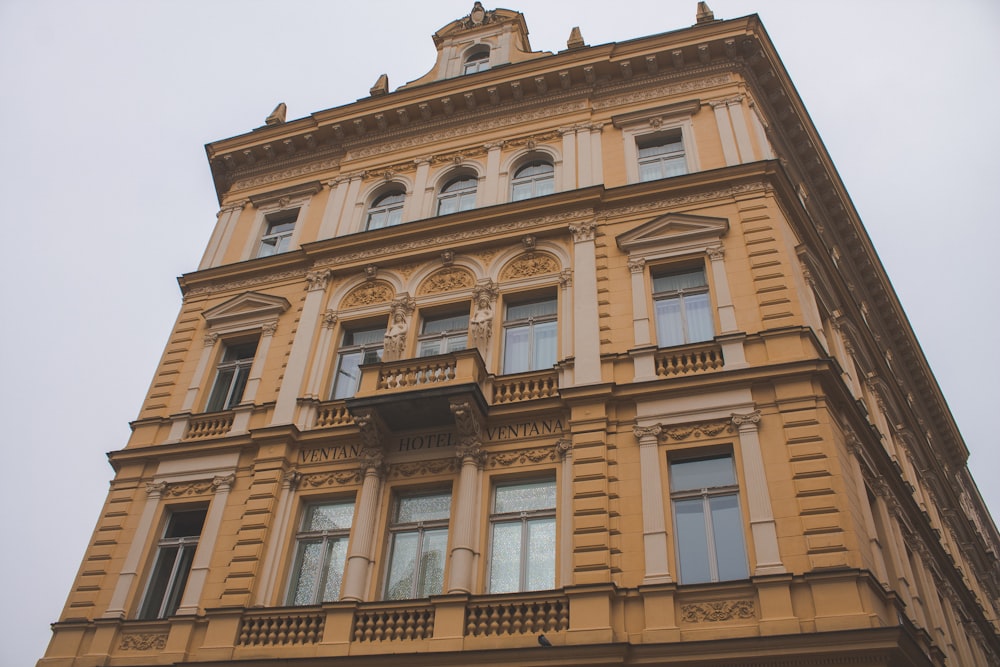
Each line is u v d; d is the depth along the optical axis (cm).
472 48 2875
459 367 1822
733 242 1930
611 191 2127
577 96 2466
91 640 1788
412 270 2231
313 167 2720
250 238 2591
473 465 1734
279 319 2281
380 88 2795
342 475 1869
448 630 1505
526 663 1412
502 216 2211
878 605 1411
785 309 1764
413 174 2519
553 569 1608
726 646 1332
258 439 1958
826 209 2827
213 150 2817
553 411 1777
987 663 2780
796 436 1558
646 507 1565
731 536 1527
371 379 1878
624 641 1405
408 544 1745
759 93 2420
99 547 1947
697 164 2162
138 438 2136
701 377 1681
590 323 1889
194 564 1830
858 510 1583
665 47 2394
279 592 1747
